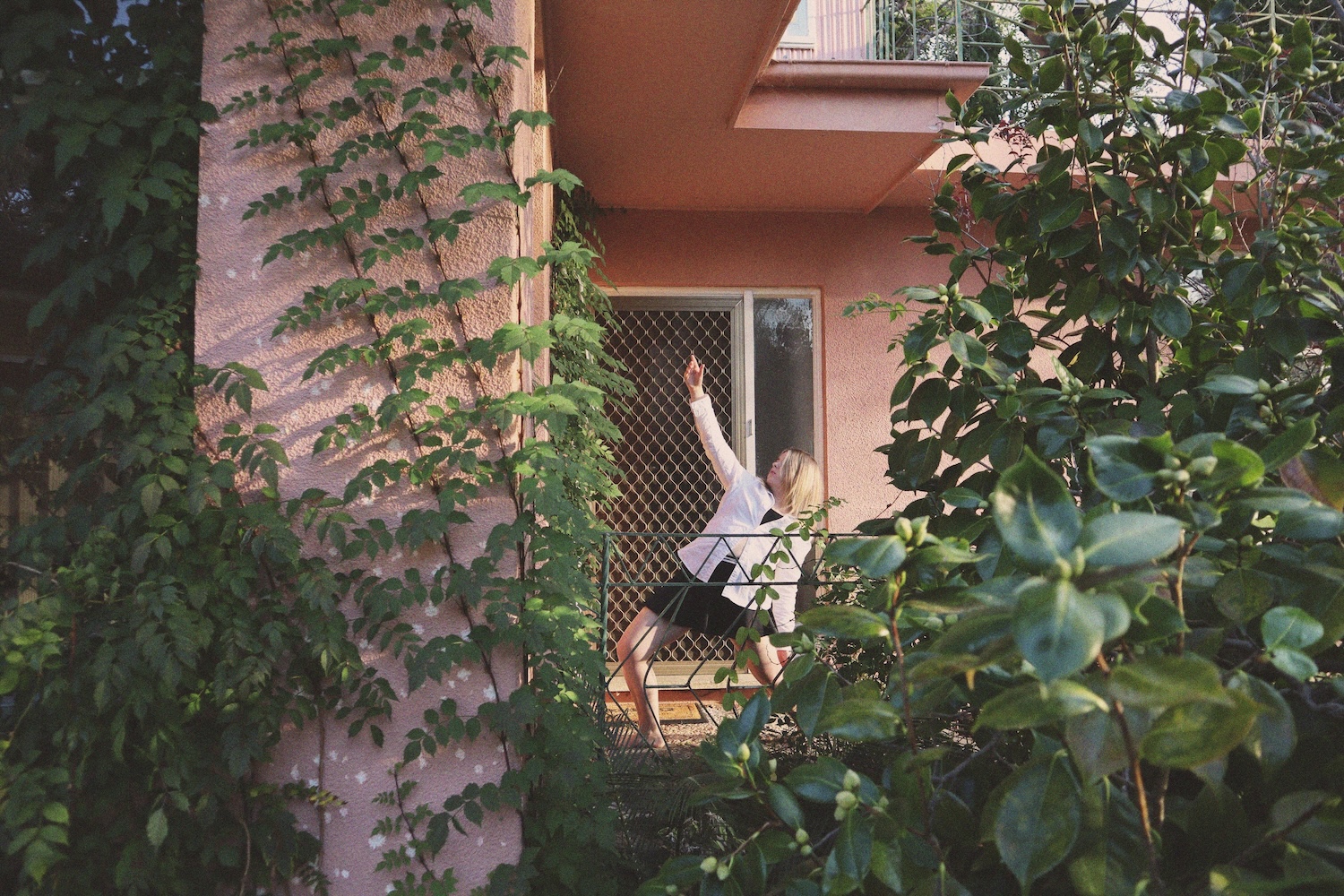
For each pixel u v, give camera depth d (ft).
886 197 20.39
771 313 21.44
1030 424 7.40
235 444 8.02
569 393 8.56
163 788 7.55
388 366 8.66
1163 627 3.88
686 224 21.04
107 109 8.07
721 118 16.14
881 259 21.22
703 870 5.56
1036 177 8.91
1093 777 3.67
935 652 4.45
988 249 9.13
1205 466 4.03
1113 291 8.29
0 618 6.75
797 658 6.01
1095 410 7.18
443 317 8.71
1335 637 4.79
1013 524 3.76
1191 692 3.24
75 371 8.39
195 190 8.56
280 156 8.65
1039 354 20.39
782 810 5.43
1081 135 7.96
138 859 7.29
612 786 10.14
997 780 6.82
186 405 8.15
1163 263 8.22
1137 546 3.48
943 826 5.37
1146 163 8.23
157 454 7.79
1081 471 7.34
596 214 20.08
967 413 7.57
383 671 8.42
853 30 18.92
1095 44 7.91
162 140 8.11
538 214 12.55
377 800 8.27
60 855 6.40
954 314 7.53
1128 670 3.45
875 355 21.09
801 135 16.80
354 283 8.32
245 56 8.55
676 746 12.67
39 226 8.44
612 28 13.34
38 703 7.20
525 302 9.48
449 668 7.97
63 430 7.63
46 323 8.46
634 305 21.12
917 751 4.86
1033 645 3.19
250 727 7.75
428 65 8.77
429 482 8.57
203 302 8.55
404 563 8.48
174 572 7.69
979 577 6.91
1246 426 6.15
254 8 8.66
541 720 8.37
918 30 19.13
